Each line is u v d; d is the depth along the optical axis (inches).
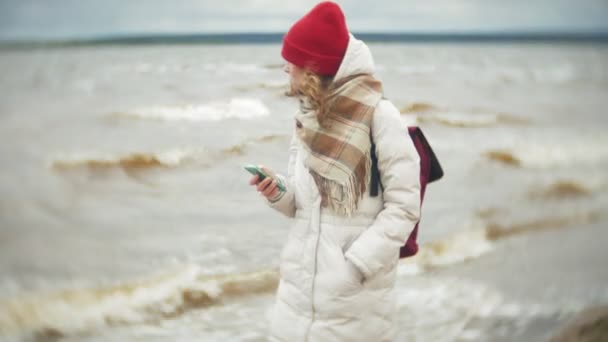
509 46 2319.1
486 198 311.4
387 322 80.7
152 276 203.8
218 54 818.2
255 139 383.6
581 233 254.4
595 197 325.7
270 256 219.8
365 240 75.0
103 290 192.1
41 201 326.0
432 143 487.8
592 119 699.4
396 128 74.3
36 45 1494.8
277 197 82.3
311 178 78.3
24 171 398.0
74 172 393.4
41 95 762.2
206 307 177.6
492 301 174.4
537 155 451.8
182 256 223.6
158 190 340.2
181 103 568.4
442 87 895.1
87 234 263.4
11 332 162.9
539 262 213.2
